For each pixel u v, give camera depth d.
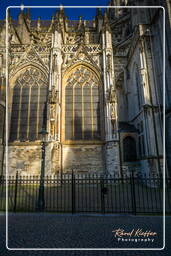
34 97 29.41
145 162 24.03
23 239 7.70
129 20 41.72
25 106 29.06
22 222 10.06
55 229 8.91
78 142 27.38
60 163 26.31
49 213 11.86
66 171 26.42
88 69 30.92
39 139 27.41
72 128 28.42
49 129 25.19
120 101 33.56
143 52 26.58
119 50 35.72
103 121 28.23
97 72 30.42
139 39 27.31
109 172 24.64
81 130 28.34
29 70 30.67
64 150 27.27
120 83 34.19
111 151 25.19
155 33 26.44
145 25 27.69
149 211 12.15
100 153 27.12
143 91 25.06
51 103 25.94
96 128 28.45
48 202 15.03
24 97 29.47
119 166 24.41
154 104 24.41
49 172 23.75
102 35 31.05
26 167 25.72
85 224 9.67
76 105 29.39
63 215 11.33
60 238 7.81
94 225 9.52
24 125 28.23
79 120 28.73
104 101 28.11
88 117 28.88
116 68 34.53
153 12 28.80
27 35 44.44
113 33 43.88
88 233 8.40
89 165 26.67
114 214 11.44
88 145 27.45
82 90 30.08
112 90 27.11
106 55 29.33
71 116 28.91
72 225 9.51
